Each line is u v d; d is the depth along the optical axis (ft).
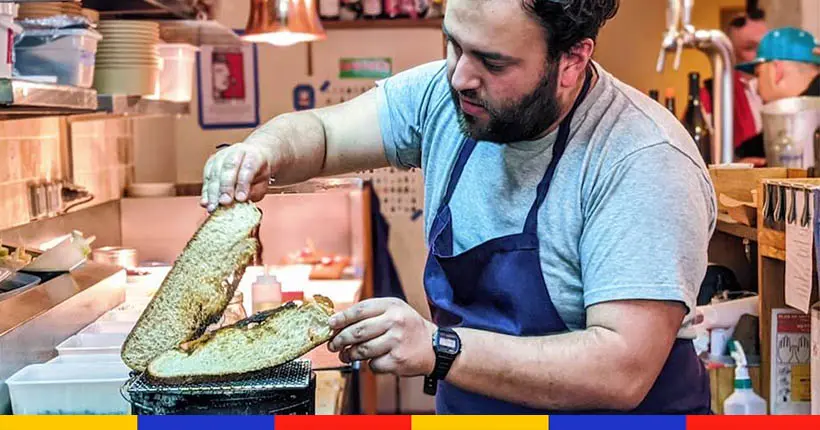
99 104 10.01
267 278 9.53
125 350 5.58
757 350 9.53
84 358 7.07
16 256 8.97
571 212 5.87
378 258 17.25
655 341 5.51
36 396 6.41
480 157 6.20
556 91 5.51
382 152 6.82
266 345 5.32
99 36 9.51
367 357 5.28
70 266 8.90
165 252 14.14
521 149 5.96
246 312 8.46
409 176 18.90
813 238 7.57
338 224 15.44
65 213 12.37
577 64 5.51
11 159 10.74
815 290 7.75
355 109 6.84
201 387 5.15
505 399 5.53
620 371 5.47
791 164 11.87
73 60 9.05
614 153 5.69
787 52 14.15
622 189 5.61
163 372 5.22
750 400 8.93
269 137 6.23
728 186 9.68
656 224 5.51
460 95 5.52
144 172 16.52
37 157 11.60
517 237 6.00
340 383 10.63
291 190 6.90
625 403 5.56
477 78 5.38
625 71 19.98
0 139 10.40
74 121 12.71
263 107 18.69
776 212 8.38
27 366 6.79
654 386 6.18
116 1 12.10
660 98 19.86
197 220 14.26
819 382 7.84
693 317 6.31
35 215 11.37
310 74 18.67
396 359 5.22
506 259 6.06
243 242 5.60
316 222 15.39
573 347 5.48
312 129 6.57
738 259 10.42
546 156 5.92
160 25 12.92
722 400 9.29
